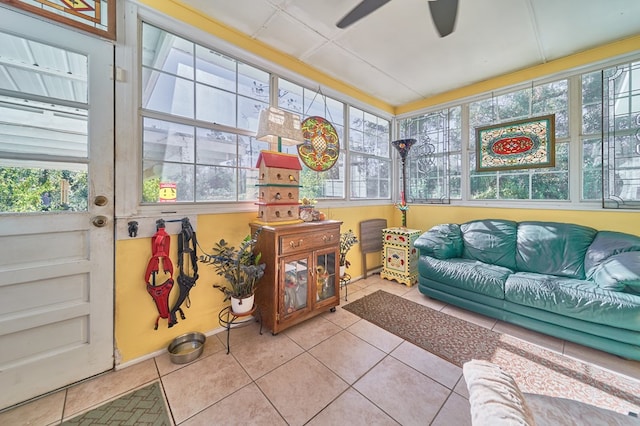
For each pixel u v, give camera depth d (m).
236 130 2.18
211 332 2.02
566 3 1.78
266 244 2.01
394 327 2.11
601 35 2.15
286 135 2.10
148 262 1.73
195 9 1.86
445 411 1.29
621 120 2.23
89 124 1.51
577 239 2.24
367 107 3.45
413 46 2.31
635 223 2.16
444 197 3.41
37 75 1.38
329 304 2.33
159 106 1.80
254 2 1.79
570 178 2.49
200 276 1.96
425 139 3.62
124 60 1.62
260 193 2.13
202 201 2.00
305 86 2.72
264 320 2.07
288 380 1.51
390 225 3.90
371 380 1.51
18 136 1.34
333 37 2.19
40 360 1.38
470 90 3.12
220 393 1.41
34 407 1.31
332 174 3.08
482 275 2.25
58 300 1.44
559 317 1.84
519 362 1.67
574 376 1.53
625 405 1.31
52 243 1.42
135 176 1.68
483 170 3.02
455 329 2.08
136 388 1.45
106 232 1.58
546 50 2.37
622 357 1.67
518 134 2.77
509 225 2.67
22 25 1.31
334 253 2.38
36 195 1.39
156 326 1.76
